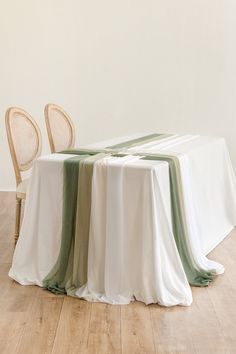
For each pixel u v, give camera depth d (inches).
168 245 130.3
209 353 107.3
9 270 147.4
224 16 220.7
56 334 114.3
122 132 231.3
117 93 228.8
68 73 228.2
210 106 226.5
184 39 223.6
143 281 127.5
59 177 134.3
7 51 227.8
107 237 129.2
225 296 133.2
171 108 228.2
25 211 139.6
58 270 135.3
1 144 233.1
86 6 224.1
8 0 224.2
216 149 172.2
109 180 128.2
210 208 166.1
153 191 125.8
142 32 224.4
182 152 148.8
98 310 125.3
